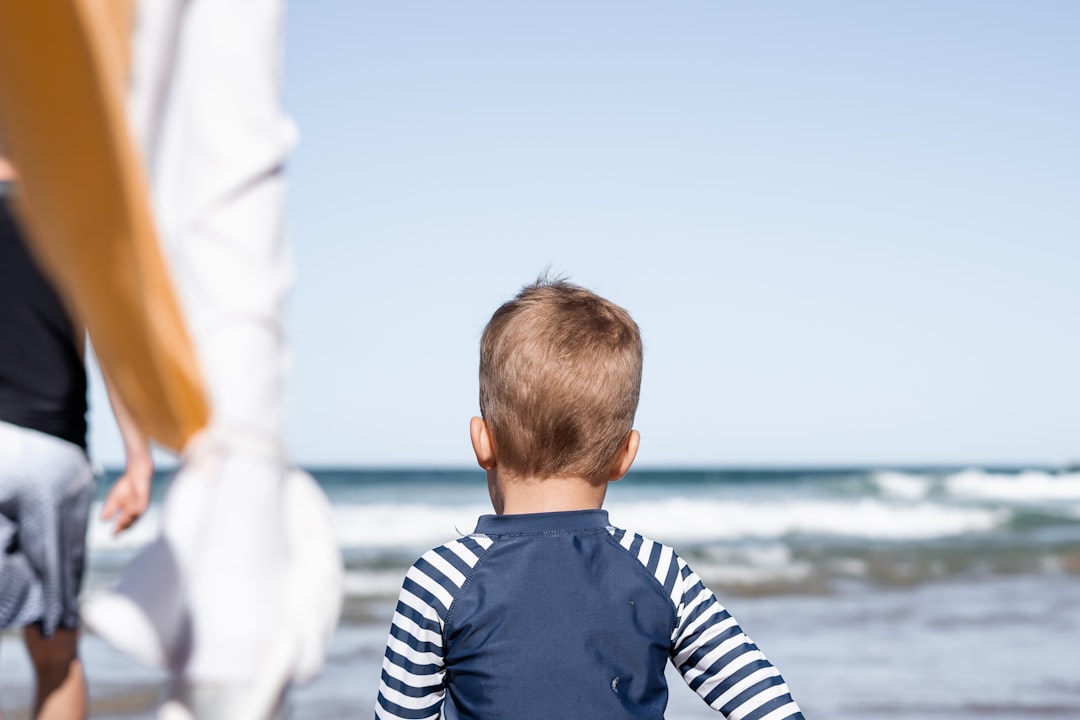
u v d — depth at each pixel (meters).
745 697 1.82
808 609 12.85
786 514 25.42
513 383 1.87
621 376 1.90
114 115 0.85
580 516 1.84
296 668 1.09
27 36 0.81
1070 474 30.36
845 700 7.71
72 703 2.20
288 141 1.18
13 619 1.80
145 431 1.09
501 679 1.71
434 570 1.80
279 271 1.15
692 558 19.12
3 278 1.79
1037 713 7.35
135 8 0.99
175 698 1.06
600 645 1.73
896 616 12.17
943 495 30.48
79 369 1.90
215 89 1.12
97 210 0.90
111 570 15.28
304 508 1.16
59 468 1.85
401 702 1.78
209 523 1.07
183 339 1.01
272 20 1.16
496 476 1.94
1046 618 11.98
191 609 1.06
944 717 7.20
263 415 1.11
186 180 1.12
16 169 0.89
